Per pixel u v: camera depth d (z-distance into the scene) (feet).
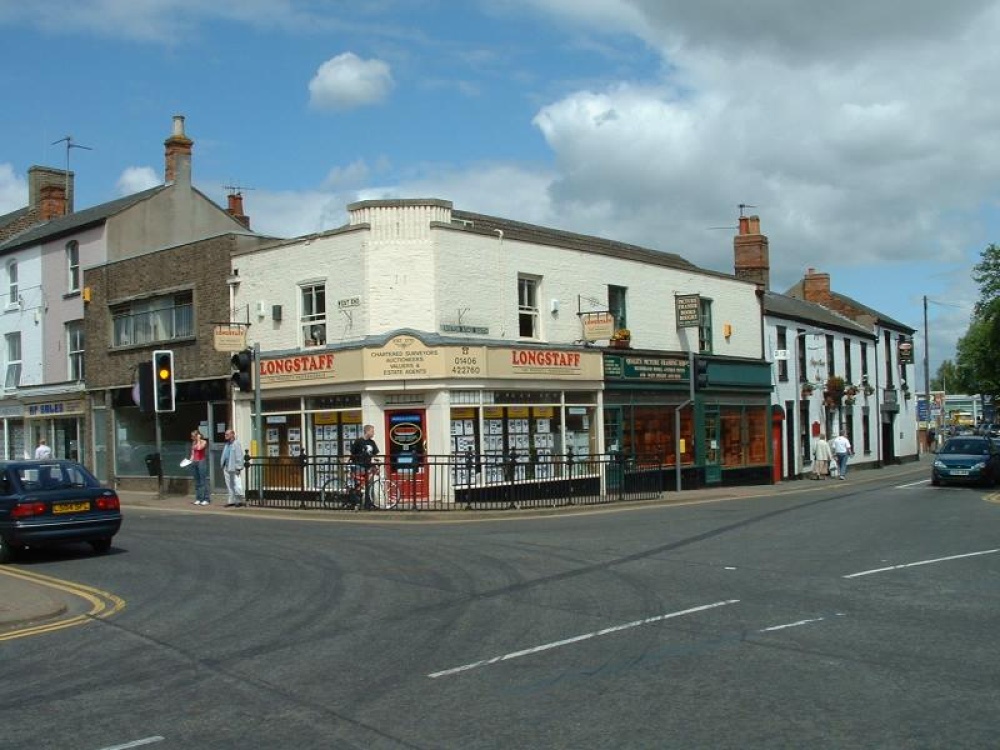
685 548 46.50
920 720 19.69
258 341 81.10
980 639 26.71
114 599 36.19
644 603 32.53
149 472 92.89
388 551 46.80
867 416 148.05
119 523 48.88
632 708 20.86
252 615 32.12
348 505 68.80
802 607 31.48
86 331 99.91
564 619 30.14
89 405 99.81
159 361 73.00
